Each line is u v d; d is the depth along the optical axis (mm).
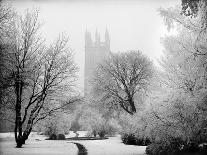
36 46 25219
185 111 13031
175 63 15078
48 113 25734
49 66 25438
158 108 14109
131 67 36531
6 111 24750
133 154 17359
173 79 14836
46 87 24844
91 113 44906
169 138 14273
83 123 62156
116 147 22984
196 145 13773
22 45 24141
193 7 11711
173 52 15625
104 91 37438
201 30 12977
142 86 35188
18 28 24297
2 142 28719
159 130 13891
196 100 12742
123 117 30406
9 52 21594
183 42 14633
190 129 12945
